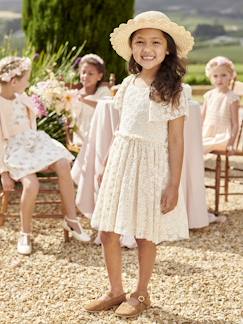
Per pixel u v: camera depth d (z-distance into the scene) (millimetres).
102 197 3494
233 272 4238
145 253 3480
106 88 5969
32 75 6684
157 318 3494
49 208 5672
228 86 5961
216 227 5289
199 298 3789
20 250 4562
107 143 4898
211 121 5973
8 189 4727
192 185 5137
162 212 3350
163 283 4016
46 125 6516
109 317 3510
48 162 4691
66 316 3527
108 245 3531
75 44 8219
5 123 4785
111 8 8219
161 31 3305
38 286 3969
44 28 8258
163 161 3350
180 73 3352
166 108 3270
